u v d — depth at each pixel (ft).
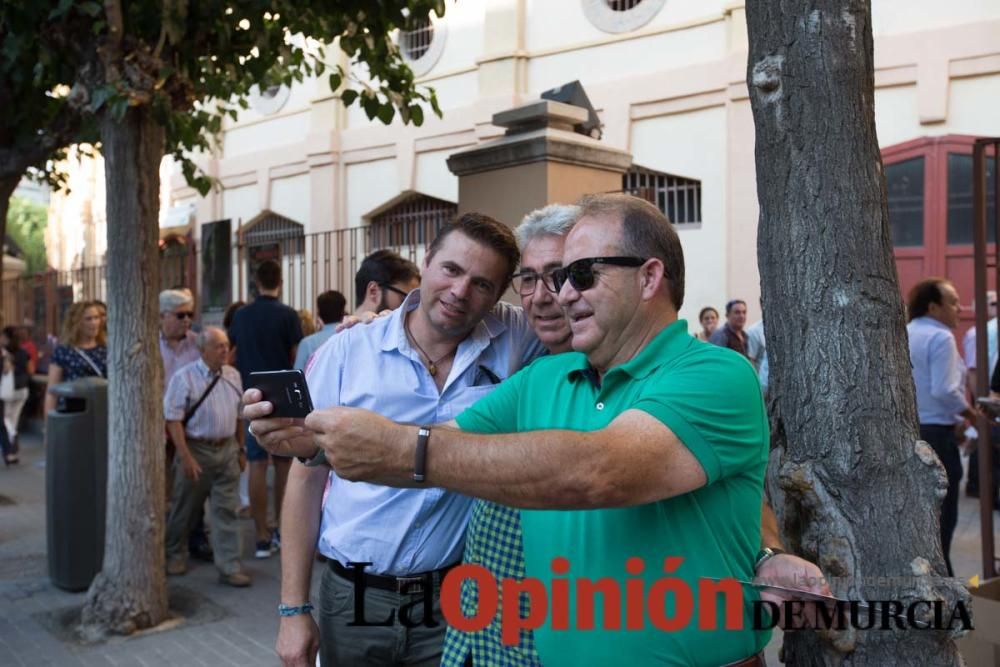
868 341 6.28
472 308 7.75
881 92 30.55
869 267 6.37
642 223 5.45
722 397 4.98
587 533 5.47
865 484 6.17
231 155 51.62
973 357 25.54
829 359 6.31
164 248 42.57
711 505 5.19
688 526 5.18
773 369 6.73
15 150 18.45
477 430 6.48
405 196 42.42
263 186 48.91
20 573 18.94
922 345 16.20
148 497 15.38
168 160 56.54
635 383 5.35
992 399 13.41
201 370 17.75
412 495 7.73
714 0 33.01
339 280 31.76
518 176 15.97
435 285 7.70
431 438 4.81
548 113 15.80
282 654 7.89
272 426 6.03
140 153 15.06
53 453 17.66
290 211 47.73
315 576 17.48
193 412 17.61
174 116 15.42
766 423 5.40
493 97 38.17
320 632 8.20
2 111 17.78
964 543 19.62
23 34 14.75
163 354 20.29
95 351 20.03
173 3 13.73
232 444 18.19
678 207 34.42
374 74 17.67
